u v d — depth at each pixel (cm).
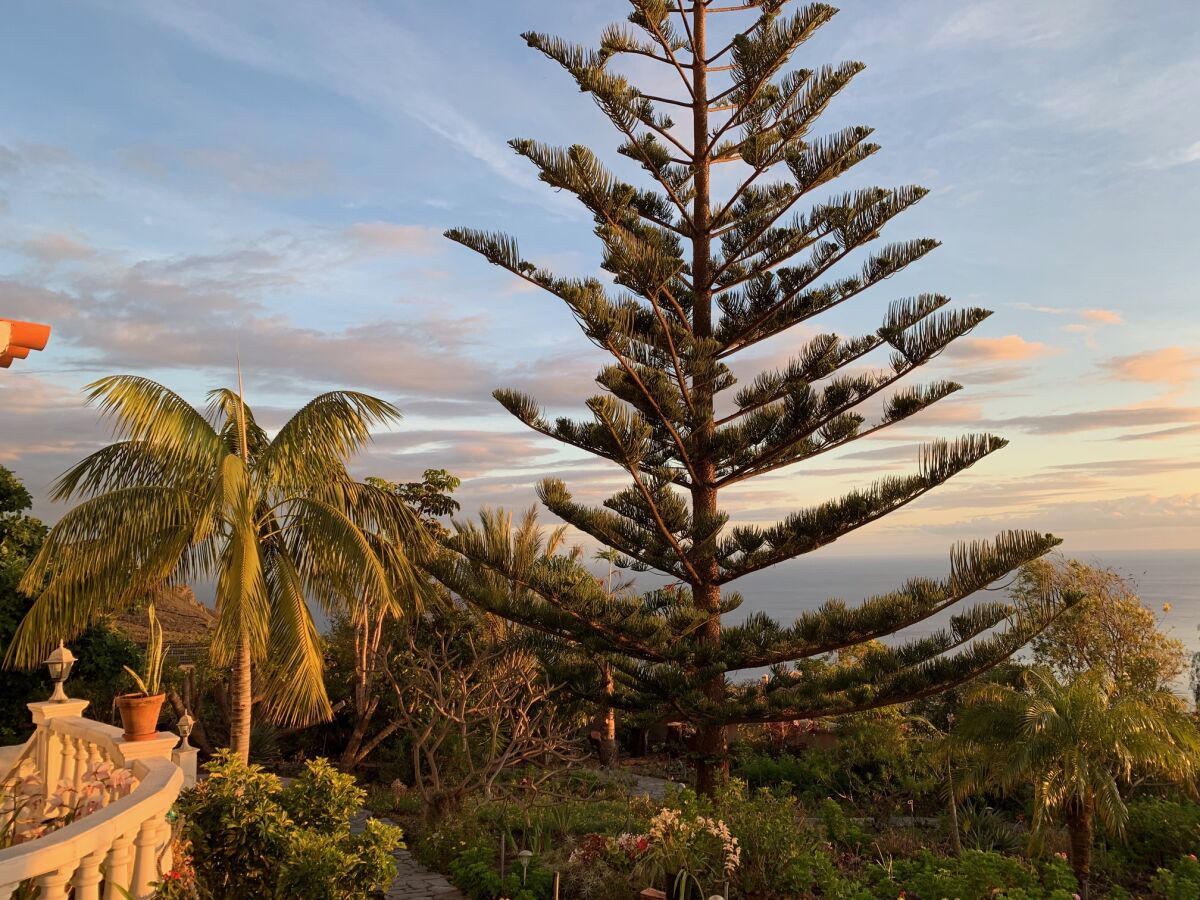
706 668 830
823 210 895
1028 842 942
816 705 835
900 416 862
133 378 843
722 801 789
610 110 873
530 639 987
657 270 806
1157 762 938
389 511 981
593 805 1113
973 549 780
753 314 950
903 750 1242
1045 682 991
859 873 854
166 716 1285
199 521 819
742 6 929
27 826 401
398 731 1433
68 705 578
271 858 459
